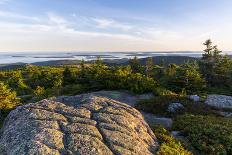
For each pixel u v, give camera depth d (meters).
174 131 20.69
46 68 112.19
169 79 45.97
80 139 13.57
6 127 16.28
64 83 57.59
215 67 57.59
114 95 35.25
